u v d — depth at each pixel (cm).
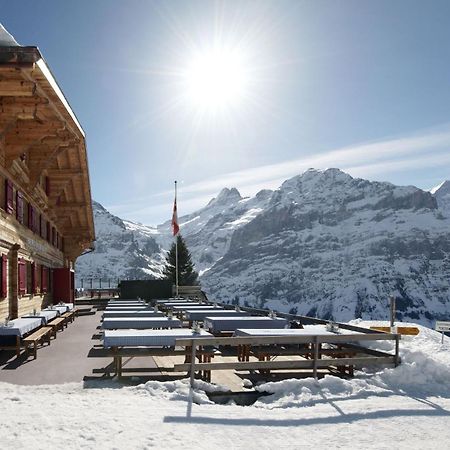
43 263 2397
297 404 789
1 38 1056
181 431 632
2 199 1502
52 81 1203
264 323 1224
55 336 1616
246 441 611
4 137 1448
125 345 912
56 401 746
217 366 873
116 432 614
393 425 687
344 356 1151
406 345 1180
